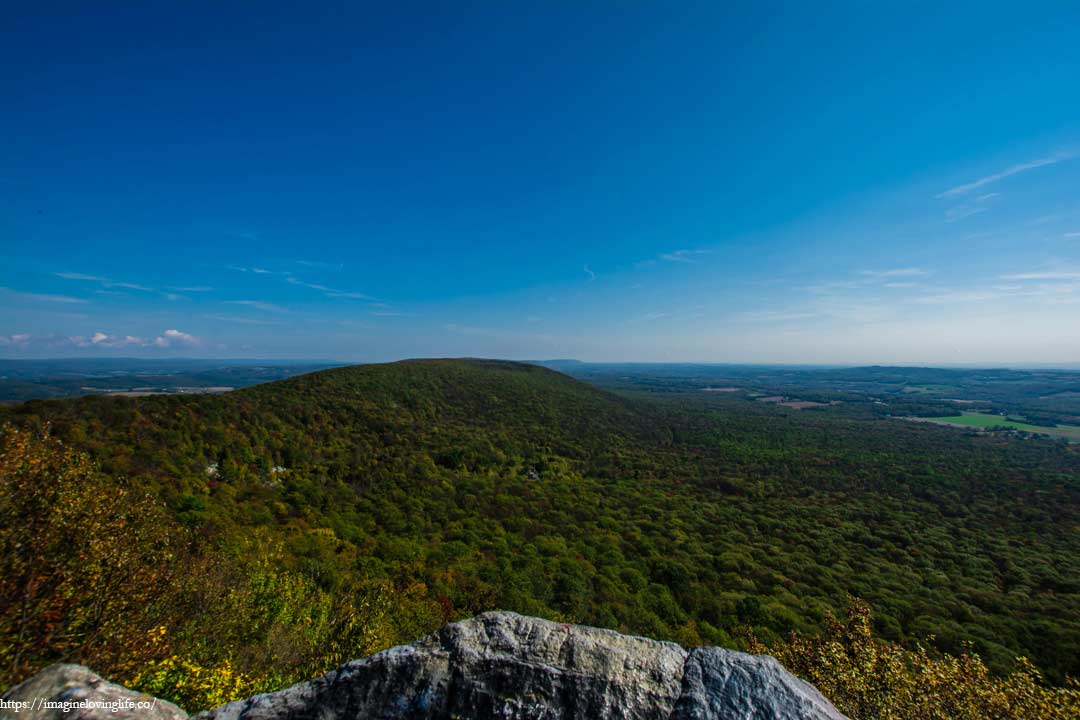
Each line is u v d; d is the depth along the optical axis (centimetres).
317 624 1429
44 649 724
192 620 1110
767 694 358
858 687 1045
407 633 1706
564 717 361
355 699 381
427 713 370
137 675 784
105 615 808
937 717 961
